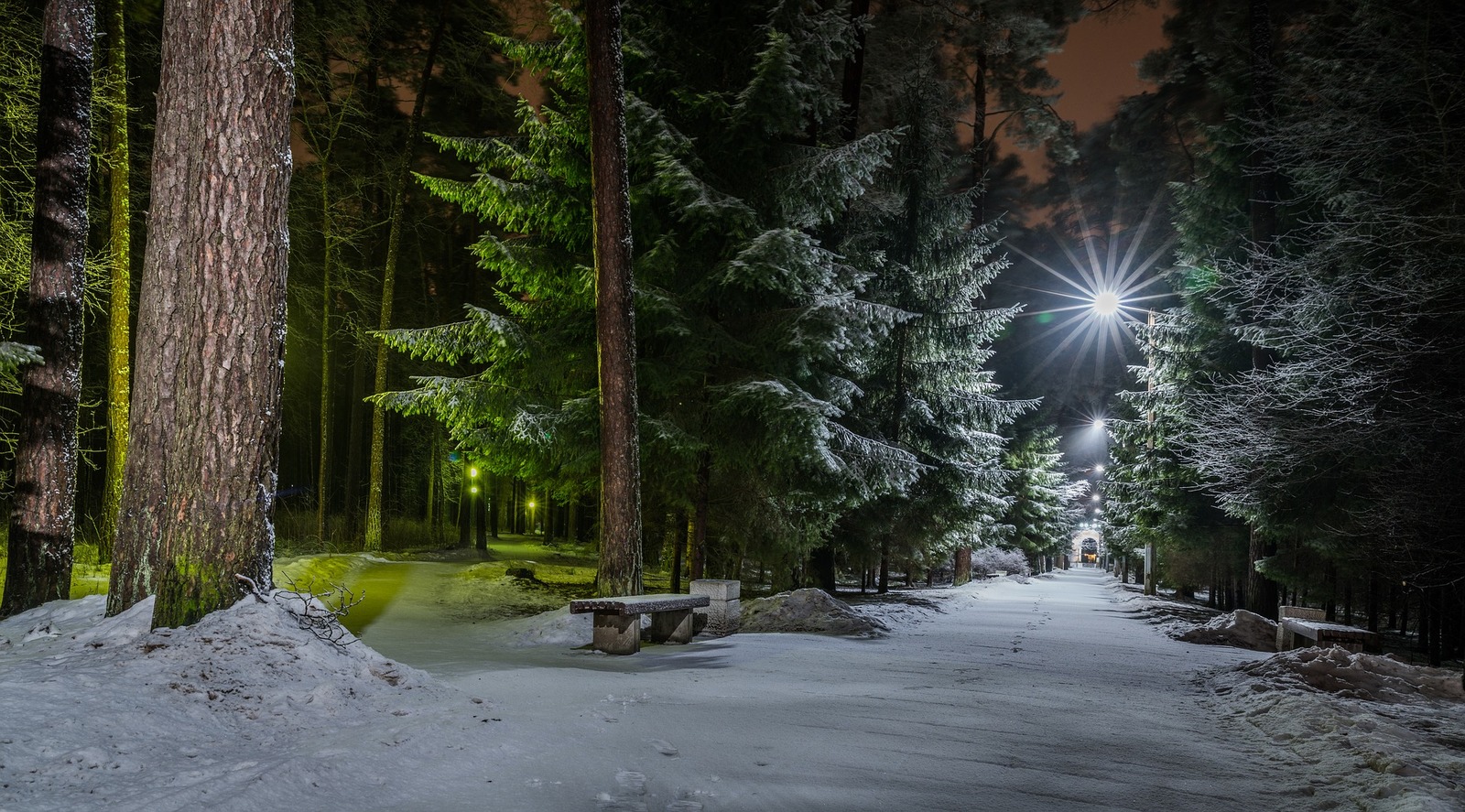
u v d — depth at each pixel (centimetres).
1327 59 1466
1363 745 571
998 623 1681
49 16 986
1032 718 680
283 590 657
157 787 382
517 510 7444
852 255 2022
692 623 1187
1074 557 9475
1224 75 2388
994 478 2431
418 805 396
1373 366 1262
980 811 431
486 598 1791
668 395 1484
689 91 1554
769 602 1425
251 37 654
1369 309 1290
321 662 590
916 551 2472
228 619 594
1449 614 1616
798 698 718
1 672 523
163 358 641
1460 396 1195
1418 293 1188
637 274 1477
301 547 2675
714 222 1469
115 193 1723
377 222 3369
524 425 1434
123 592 638
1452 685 891
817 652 1075
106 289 1767
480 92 3344
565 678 742
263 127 657
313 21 2730
